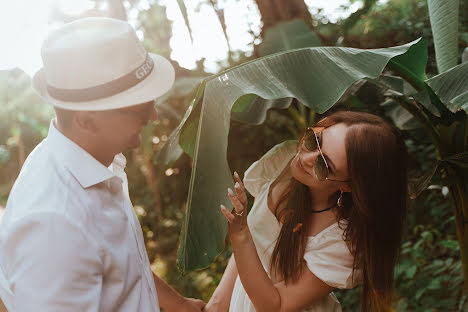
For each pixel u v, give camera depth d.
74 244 1.04
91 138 1.18
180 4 1.88
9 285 1.05
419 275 3.57
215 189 1.45
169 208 5.98
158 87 1.17
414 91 2.38
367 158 1.47
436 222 4.06
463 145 2.18
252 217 1.79
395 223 1.55
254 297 1.52
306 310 1.67
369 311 1.66
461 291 3.33
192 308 1.90
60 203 1.08
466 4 4.41
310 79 1.54
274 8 4.66
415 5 4.92
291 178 1.75
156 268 5.45
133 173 6.08
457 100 1.64
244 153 5.14
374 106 3.05
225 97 1.48
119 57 1.11
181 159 5.83
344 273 1.54
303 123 3.66
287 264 1.59
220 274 4.87
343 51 1.63
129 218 1.34
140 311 1.23
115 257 1.15
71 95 1.09
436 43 2.25
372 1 4.07
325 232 1.60
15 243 1.03
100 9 3.85
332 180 1.53
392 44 4.80
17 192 1.12
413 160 4.25
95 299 1.05
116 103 1.10
